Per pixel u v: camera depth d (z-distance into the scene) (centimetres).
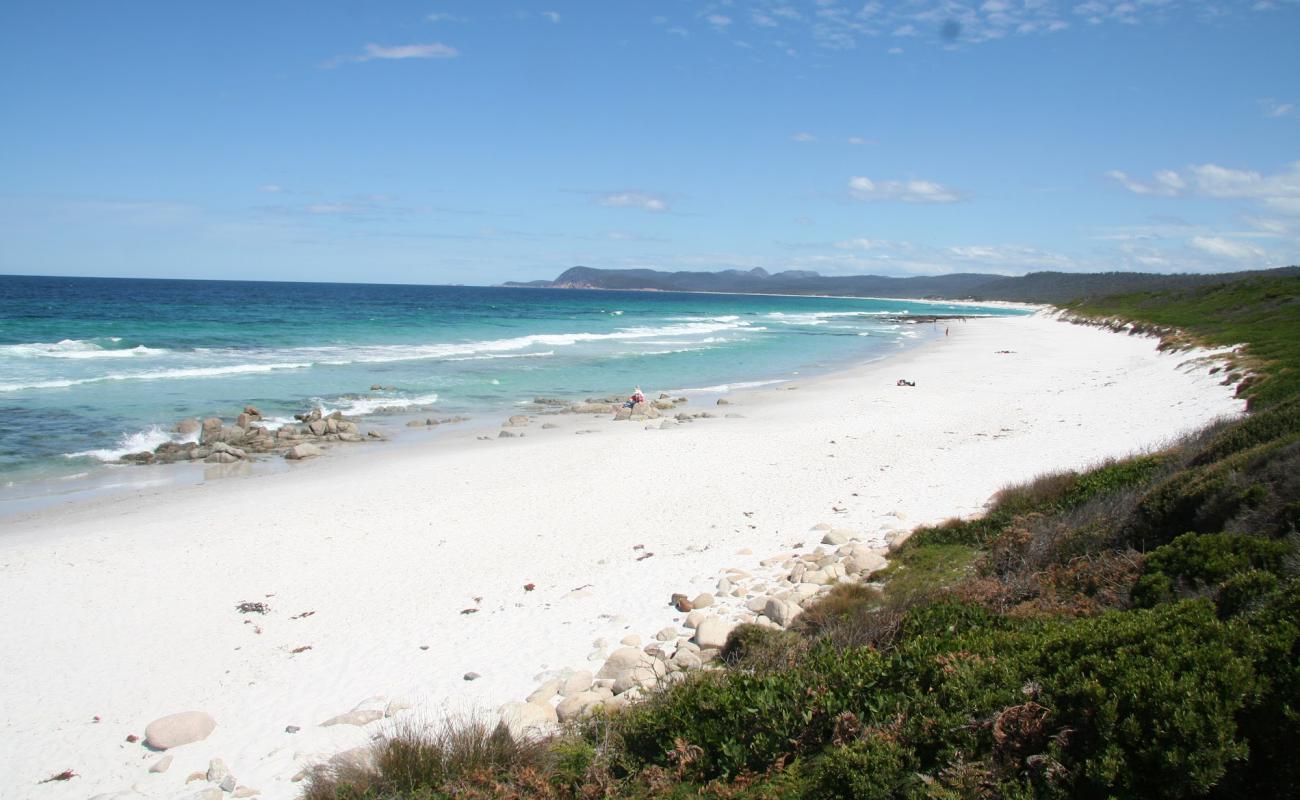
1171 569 752
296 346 4762
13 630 1123
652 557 1418
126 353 4022
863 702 606
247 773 766
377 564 1405
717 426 2662
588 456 2195
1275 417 1169
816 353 5484
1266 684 437
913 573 1116
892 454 2153
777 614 1018
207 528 1585
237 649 1077
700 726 640
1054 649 557
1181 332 5062
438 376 3859
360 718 859
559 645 1052
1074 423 2394
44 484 1883
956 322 10362
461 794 601
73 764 802
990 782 454
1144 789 420
